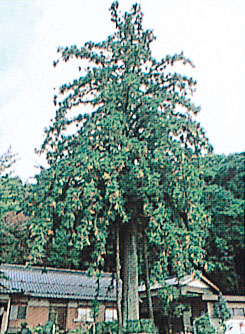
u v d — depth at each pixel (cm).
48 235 1178
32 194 1194
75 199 1067
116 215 1193
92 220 1112
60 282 1936
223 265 2681
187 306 1662
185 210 1188
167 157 1159
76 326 1748
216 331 1576
